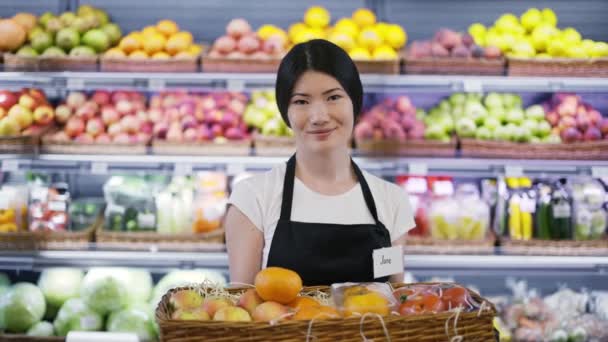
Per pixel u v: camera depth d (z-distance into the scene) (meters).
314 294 1.78
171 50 3.64
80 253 3.55
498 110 3.70
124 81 3.55
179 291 1.68
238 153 3.59
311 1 4.04
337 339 1.49
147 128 3.68
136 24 4.04
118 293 3.47
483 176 3.70
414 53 3.59
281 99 1.98
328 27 3.89
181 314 1.56
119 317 3.43
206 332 1.48
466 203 3.64
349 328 1.49
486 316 1.56
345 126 1.96
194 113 3.72
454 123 3.69
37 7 4.03
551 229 3.63
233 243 2.08
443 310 1.59
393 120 3.63
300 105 1.95
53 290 3.56
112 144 3.56
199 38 4.05
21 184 3.69
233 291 1.79
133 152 3.58
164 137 3.63
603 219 3.62
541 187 3.69
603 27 4.05
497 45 3.66
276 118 3.65
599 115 3.69
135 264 3.63
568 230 3.63
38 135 3.56
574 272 3.63
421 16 4.04
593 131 3.59
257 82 3.55
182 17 4.05
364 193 2.08
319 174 2.06
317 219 2.03
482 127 3.65
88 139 3.59
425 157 3.57
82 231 3.57
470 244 3.57
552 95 3.88
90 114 3.68
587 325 3.59
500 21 3.82
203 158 3.56
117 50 3.64
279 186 2.08
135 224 3.61
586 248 3.58
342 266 1.99
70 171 3.61
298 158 2.10
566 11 4.05
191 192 3.68
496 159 3.57
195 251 3.57
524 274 3.64
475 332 1.56
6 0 4.03
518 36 3.74
